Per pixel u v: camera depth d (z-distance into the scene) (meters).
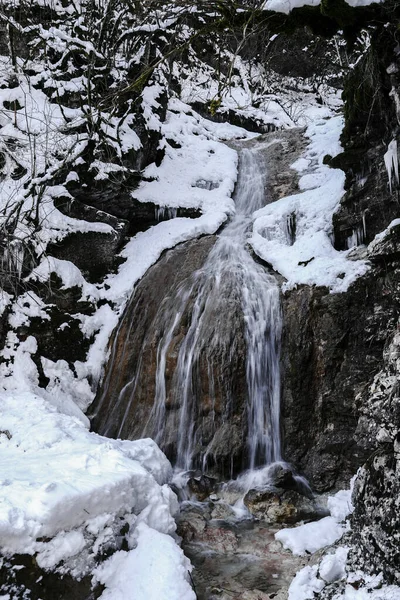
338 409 6.69
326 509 6.17
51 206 8.55
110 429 7.70
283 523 5.88
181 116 12.64
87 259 8.72
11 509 3.95
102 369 8.18
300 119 17.28
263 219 9.02
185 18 8.95
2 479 4.35
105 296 8.59
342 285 6.85
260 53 16.66
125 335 8.21
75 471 4.69
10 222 7.99
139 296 8.52
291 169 10.80
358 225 7.92
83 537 4.22
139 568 4.33
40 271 8.15
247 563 5.18
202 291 7.93
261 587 4.80
